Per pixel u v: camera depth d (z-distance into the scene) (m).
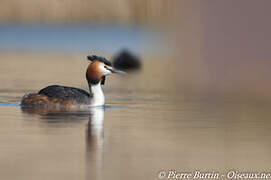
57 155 11.09
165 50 34.38
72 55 33.78
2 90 19.75
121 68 28.44
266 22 32.44
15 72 25.77
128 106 16.69
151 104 17.14
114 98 18.31
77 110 15.83
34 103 16.25
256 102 17.52
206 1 34.56
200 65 27.14
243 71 24.23
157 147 11.79
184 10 36.19
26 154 11.13
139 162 10.78
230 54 28.94
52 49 36.88
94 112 15.54
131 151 11.50
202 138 12.60
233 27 32.78
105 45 36.94
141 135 12.80
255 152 11.54
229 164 10.73
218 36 32.81
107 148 11.66
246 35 31.44
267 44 30.17
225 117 14.97
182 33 34.78
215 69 25.81
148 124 14.01
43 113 15.27
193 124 14.05
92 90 16.50
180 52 32.34
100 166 10.47
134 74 26.14
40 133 12.82
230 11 33.22
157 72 26.67
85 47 37.28
